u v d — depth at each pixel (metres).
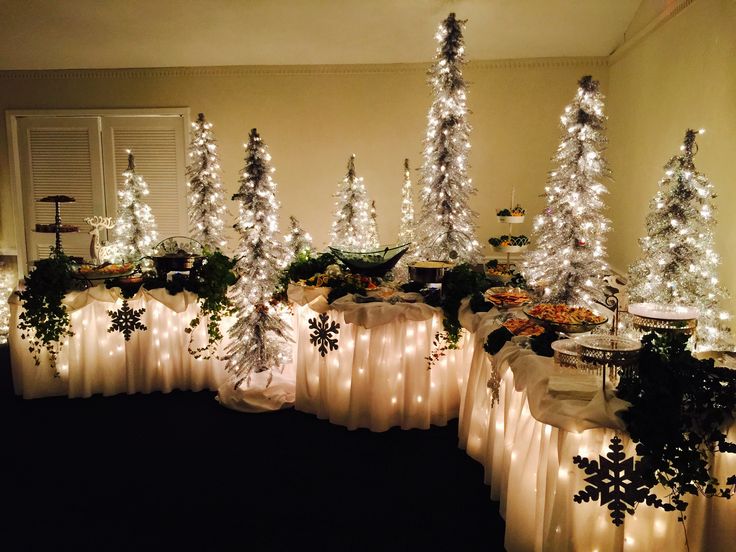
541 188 6.19
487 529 2.69
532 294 3.51
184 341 4.20
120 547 2.58
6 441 3.55
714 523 2.03
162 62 6.21
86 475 3.17
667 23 4.58
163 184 6.52
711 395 1.93
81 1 5.39
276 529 2.70
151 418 3.84
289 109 6.32
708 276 3.54
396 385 3.61
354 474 3.15
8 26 5.70
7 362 4.98
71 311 3.98
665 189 4.60
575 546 2.06
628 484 1.96
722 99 3.76
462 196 4.55
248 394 3.93
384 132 6.29
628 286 3.99
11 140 6.50
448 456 3.33
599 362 2.03
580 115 3.32
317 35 5.78
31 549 2.57
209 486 3.05
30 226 6.65
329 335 3.66
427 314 3.51
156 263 4.14
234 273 4.13
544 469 2.22
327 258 4.12
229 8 5.45
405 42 5.86
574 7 5.32
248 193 3.72
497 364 2.66
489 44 5.81
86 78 6.36
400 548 2.56
